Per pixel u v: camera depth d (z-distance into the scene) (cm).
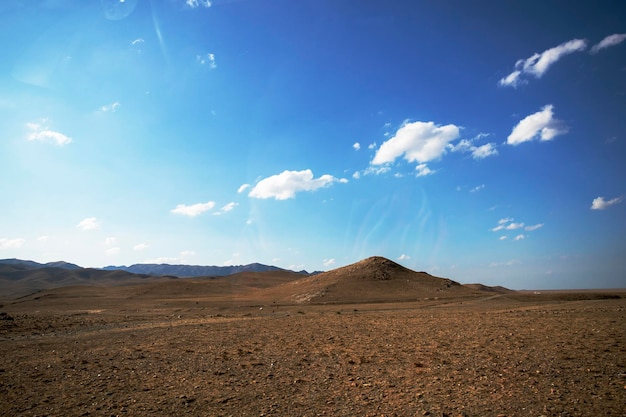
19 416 927
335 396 1067
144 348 1941
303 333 2434
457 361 1437
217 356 1694
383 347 1817
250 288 12031
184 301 7756
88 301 8031
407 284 8025
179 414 937
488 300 6056
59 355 1773
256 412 946
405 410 933
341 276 8894
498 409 911
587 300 5547
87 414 939
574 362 1313
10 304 7456
